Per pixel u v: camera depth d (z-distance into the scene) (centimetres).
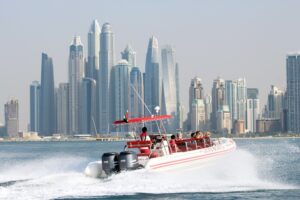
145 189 3344
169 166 3609
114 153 3456
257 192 3625
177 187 3506
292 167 6366
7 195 3091
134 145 3738
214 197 3406
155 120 3978
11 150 18325
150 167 3444
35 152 15000
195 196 3397
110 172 3416
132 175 3359
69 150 16325
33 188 3238
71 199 3077
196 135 4247
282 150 12756
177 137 4128
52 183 3325
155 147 3722
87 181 3353
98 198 3153
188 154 3856
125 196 3225
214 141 4547
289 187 3856
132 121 3891
